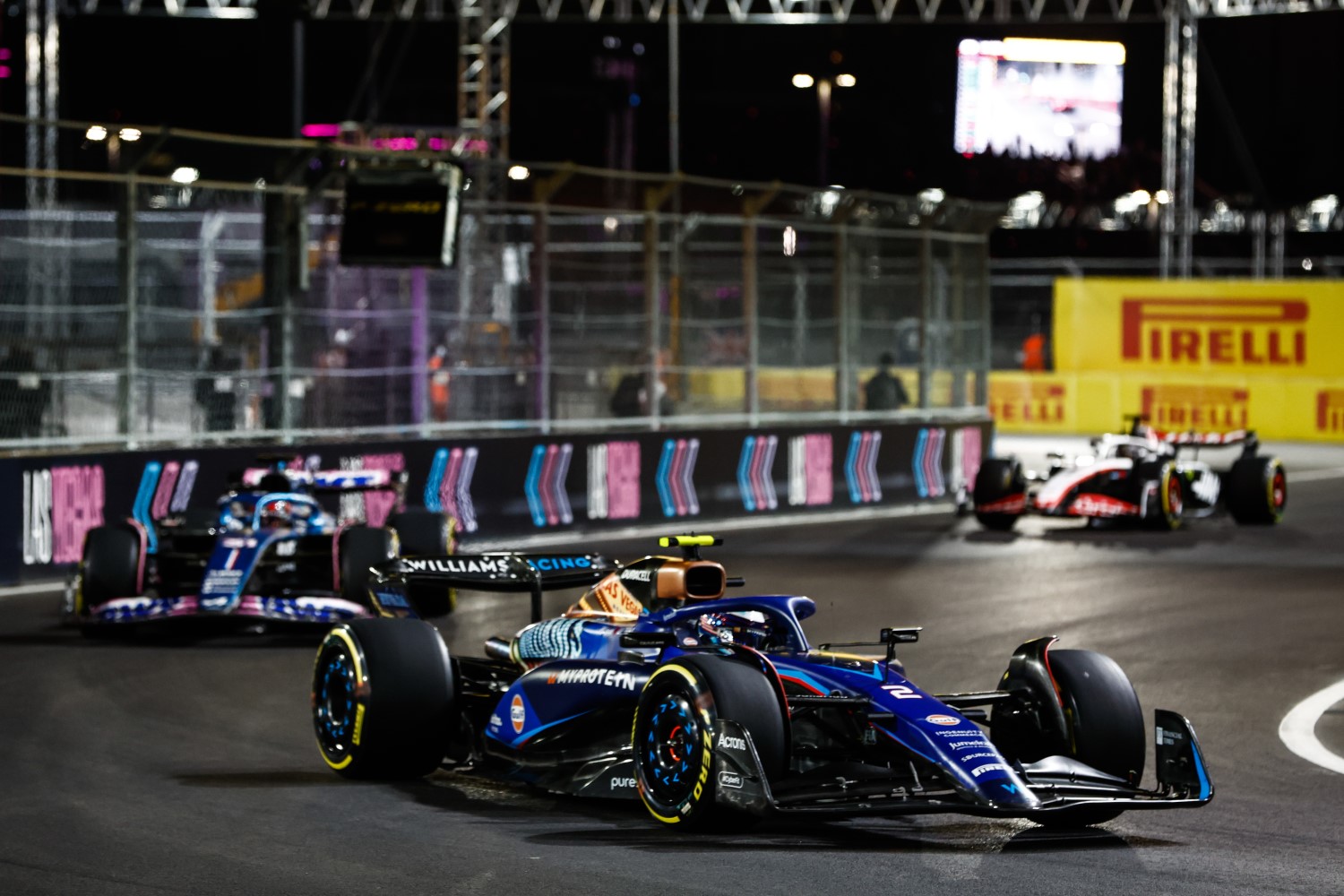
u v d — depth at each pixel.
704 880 17.77
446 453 53.31
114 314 48.38
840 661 20.67
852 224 67.56
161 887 17.62
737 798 18.69
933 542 56.09
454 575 25.16
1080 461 60.06
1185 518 63.97
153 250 49.34
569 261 59.12
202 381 50.47
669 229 61.41
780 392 66.44
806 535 58.00
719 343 63.00
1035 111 158.75
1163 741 20.16
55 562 44.38
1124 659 34.47
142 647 34.97
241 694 30.02
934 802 18.89
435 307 56.38
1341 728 28.05
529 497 55.75
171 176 49.19
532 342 57.62
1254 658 34.75
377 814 21.08
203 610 34.25
